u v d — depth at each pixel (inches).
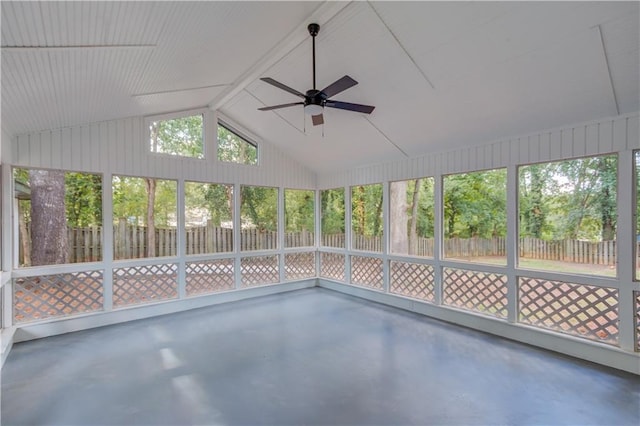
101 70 118.2
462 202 236.4
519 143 155.3
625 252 127.2
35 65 99.3
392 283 223.6
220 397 105.7
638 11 91.6
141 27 96.9
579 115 133.0
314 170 276.1
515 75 124.2
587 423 92.3
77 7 77.8
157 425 91.5
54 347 147.3
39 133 160.4
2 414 96.6
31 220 173.3
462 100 145.1
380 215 299.3
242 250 241.9
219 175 225.6
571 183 151.9
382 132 190.2
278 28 125.2
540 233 160.9
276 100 190.9
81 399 104.5
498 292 167.5
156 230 204.5
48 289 167.0
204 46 124.0
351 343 151.3
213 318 190.2
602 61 108.8
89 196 185.3
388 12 114.1
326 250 274.7
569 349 138.7
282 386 112.5
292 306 216.5
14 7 71.0
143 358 135.0
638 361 121.6
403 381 115.7
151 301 198.4
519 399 104.2
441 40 118.9
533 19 102.1
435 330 169.6
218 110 226.7
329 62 146.6
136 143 191.9
